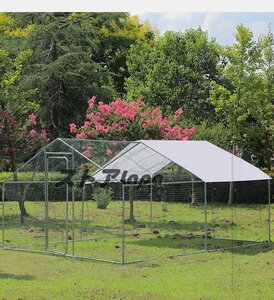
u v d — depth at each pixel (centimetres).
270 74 2827
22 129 2183
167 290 950
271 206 2416
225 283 1007
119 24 4275
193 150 1583
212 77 3650
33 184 1596
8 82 2238
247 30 2745
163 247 1428
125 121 2117
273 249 1419
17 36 3928
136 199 1961
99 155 1463
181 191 1995
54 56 3781
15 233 1633
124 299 892
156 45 3806
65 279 1046
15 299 887
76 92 3731
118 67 4616
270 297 908
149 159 1566
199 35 3697
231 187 2075
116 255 1312
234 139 2738
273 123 2825
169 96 3584
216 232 1694
